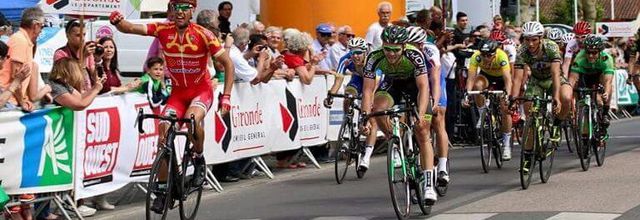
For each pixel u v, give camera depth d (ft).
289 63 49.73
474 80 47.60
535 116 39.58
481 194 38.34
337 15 66.44
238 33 47.44
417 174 33.01
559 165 47.19
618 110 87.81
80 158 34.71
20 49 35.14
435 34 57.36
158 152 31.04
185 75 32.94
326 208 36.19
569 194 36.91
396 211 31.04
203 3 74.38
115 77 40.50
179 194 31.86
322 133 52.24
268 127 47.16
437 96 32.99
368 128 31.96
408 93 33.58
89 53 37.60
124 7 37.99
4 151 32.12
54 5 36.60
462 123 59.98
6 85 34.86
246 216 35.09
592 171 44.24
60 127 33.91
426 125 32.63
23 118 32.63
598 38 45.32
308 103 50.80
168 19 34.60
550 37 47.24
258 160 46.44
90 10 37.01
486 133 46.11
